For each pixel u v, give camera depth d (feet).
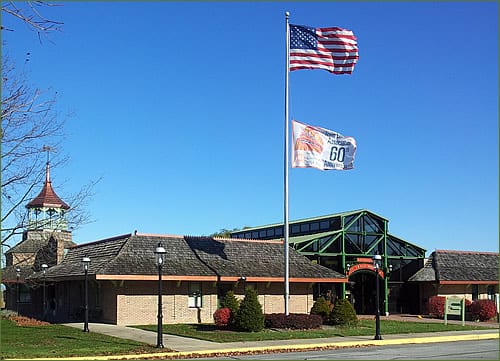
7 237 63.62
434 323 118.62
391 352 71.46
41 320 123.85
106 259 113.60
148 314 110.83
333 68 89.66
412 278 157.69
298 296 128.98
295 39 90.89
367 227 153.07
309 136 91.61
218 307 118.32
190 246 122.93
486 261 168.25
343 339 84.07
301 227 160.97
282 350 73.31
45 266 128.67
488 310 129.80
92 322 113.50
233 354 69.87
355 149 93.45
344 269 145.69
